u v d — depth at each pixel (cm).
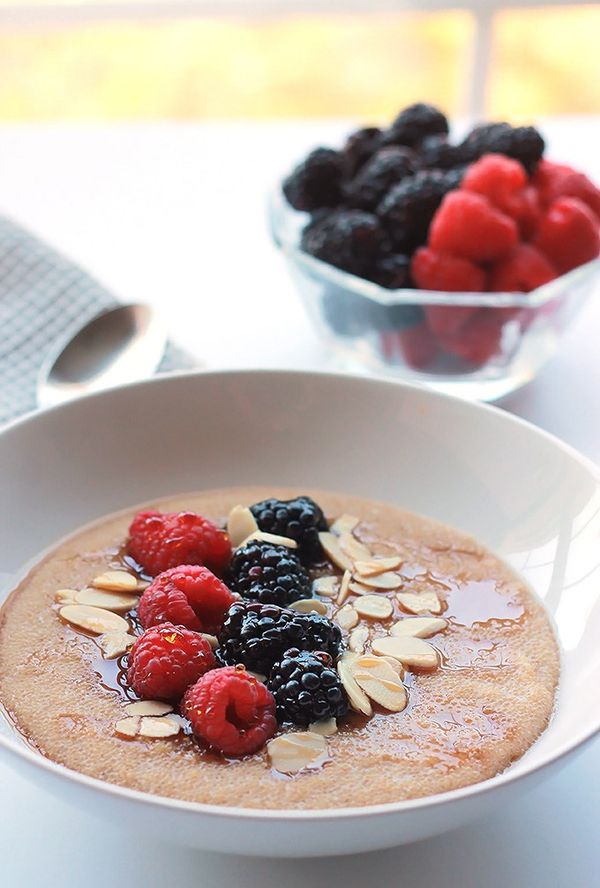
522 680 46
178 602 46
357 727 44
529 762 43
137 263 70
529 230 60
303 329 65
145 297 67
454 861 42
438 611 48
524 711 45
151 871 42
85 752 43
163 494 53
